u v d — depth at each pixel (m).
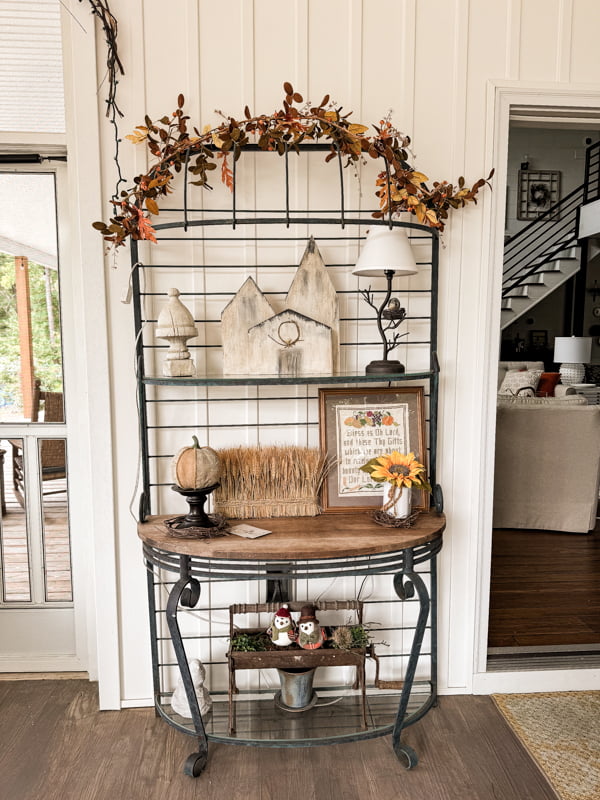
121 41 1.94
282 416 2.15
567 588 3.25
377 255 1.84
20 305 2.37
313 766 1.89
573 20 2.06
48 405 2.39
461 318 2.15
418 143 2.07
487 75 2.06
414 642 1.83
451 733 2.05
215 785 1.81
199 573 1.76
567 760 1.91
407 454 1.99
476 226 2.12
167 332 1.87
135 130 1.96
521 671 2.29
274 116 1.80
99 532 2.10
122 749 1.96
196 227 2.05
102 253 2.01
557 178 8.74
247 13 1.97
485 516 2.23
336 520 1.99
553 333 8.90
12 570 2.44
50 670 2.44
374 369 1.98
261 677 2.24
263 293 2.09
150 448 2.12
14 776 1.84
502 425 4.20
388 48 2.02
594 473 4.14
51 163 2.29
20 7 2.04
